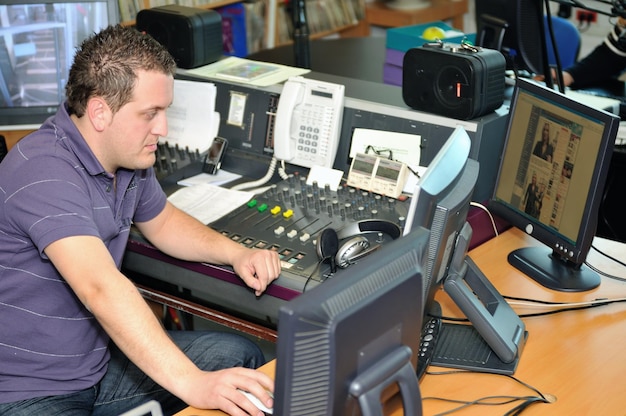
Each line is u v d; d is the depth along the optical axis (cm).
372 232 208
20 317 176
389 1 522
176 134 262
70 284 160
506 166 217
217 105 260
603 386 165
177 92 261
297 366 113
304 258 201
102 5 259
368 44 414
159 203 205
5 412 175
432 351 172
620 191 282
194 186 244
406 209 219
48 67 261
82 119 172
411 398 129
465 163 171
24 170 167
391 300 123
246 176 256
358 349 119
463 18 529
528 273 208
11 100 262
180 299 215
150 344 157
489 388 164
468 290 170
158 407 148
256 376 155
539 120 203
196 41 262
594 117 184
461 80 217
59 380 182
